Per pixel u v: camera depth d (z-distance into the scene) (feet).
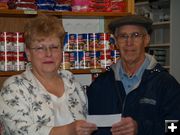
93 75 9.41
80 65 8.78
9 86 5.94
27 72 6.37
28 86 6.06
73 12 8.49
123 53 7.26
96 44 8.87
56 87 6.50
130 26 7.13
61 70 6.96
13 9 8.03
